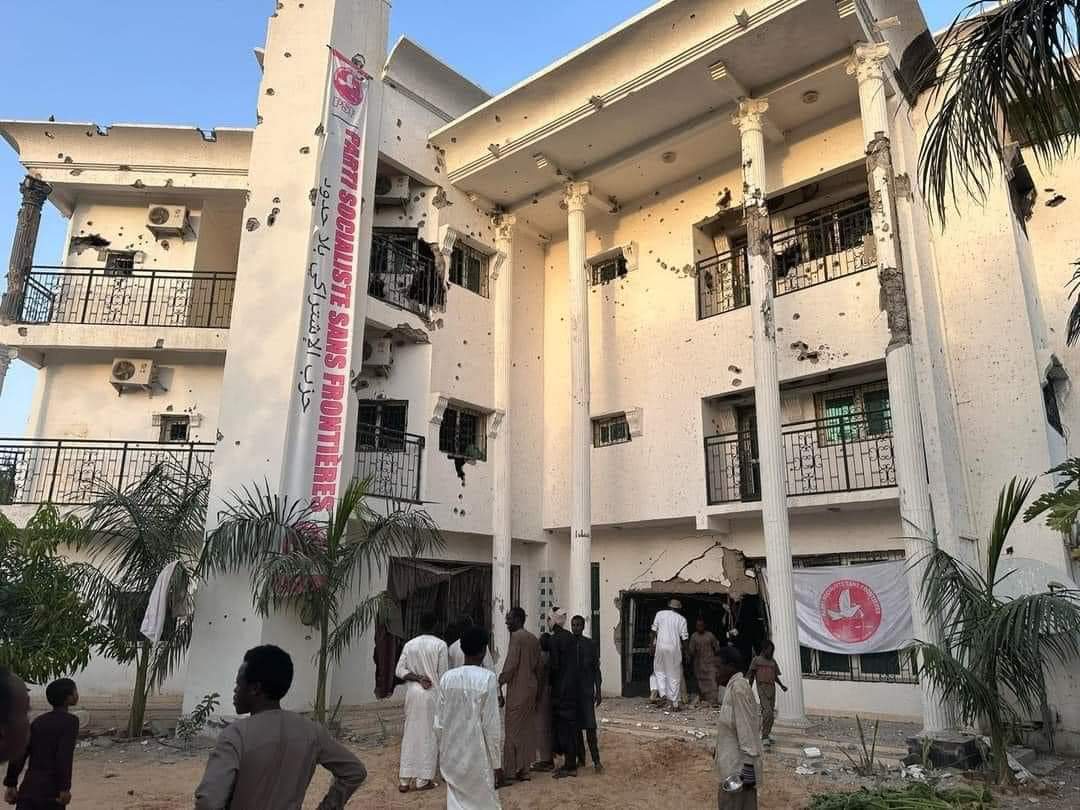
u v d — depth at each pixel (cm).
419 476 1384
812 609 1232
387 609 1022
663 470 1425
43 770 455
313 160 1211
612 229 1638
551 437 1642
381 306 1366
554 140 1427
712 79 1239
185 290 1513
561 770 812
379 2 1393
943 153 568
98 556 1237
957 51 556
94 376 1452
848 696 1180
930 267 1173
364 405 1448
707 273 1495
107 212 1555
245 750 285
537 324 1711
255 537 962
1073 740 928
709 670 1315
